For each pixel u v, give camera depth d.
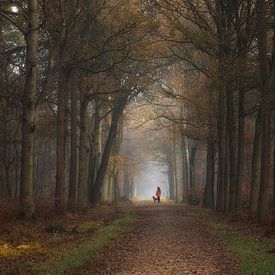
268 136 18.36
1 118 32.91
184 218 25.22
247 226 18.86
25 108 19.03
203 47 24.02
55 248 13.17
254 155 21.41
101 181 38.94
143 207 40.22
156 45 26.55
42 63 29.30
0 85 27.78
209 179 37.22
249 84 22.27
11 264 10.69
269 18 20.95
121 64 27.09
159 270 10.62
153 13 23.66
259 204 18.58
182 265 11.22
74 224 19.72
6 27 31.03
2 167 32.69
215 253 12.96
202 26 23.92
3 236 14.47
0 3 19.52
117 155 47.12
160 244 14.99
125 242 15.30
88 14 24.20
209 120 32.22
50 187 50.69
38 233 16.06
